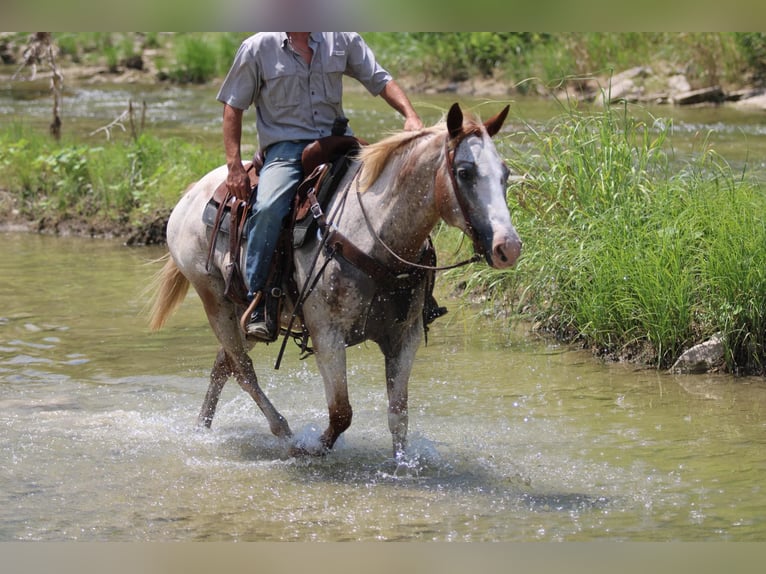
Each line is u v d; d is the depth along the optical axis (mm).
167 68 32281
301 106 7754
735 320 10016
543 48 26984
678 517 6824
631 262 10578
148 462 8008
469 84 27594
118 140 20234
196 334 11797
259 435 8742
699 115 22344
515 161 12469
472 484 7477
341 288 7184
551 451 8117
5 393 9727
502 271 11789
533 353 10781
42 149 19125
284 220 7484
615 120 12328
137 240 16156
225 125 7848
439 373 10195
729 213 10656
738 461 7801
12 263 14859
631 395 9422
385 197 7078
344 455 8109
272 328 7566
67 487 7492
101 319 12266
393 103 7906
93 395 9719
